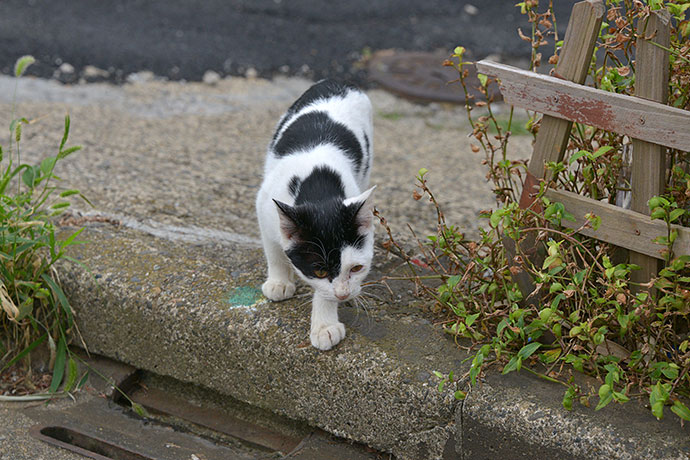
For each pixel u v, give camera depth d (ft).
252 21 27.40
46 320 11.59
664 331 8.92
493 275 10.03
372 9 28.43
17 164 15.71
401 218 15.34
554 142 9.09
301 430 10.55
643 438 8.23
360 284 10.08
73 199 14.29
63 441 10.53
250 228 14.16
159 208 14.48
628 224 8.74
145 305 10.99
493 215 9.07
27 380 11.35
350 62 25.13
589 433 8.36
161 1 28.30
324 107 12.49
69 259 11.27
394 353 9.71
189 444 10.37
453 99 22.89
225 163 17.84
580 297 8.98
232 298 10.93
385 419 9.60
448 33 26.86
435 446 9.39
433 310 10.64
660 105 8.07
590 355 8.85
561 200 9.21
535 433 8.63
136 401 11.34
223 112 21.76
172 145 18.76
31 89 21.77
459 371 9.35
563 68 8.78
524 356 8.83
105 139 18.52
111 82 22.93
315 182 10.48
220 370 10.72
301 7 28.40
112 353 11.57
